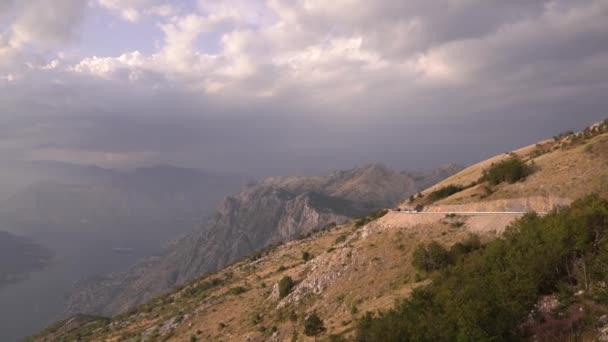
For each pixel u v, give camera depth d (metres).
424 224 87.06
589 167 79.06
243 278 152.75
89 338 157.50
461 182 129.12
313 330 66.81
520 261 44.81
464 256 65.12
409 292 64.06
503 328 35.75
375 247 87.12
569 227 46.16
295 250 167.00
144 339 116.62
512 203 80.12
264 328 85.06
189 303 150.88
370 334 45.06
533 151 129.38
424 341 37.44
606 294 35.50
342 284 81.81
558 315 37.22
